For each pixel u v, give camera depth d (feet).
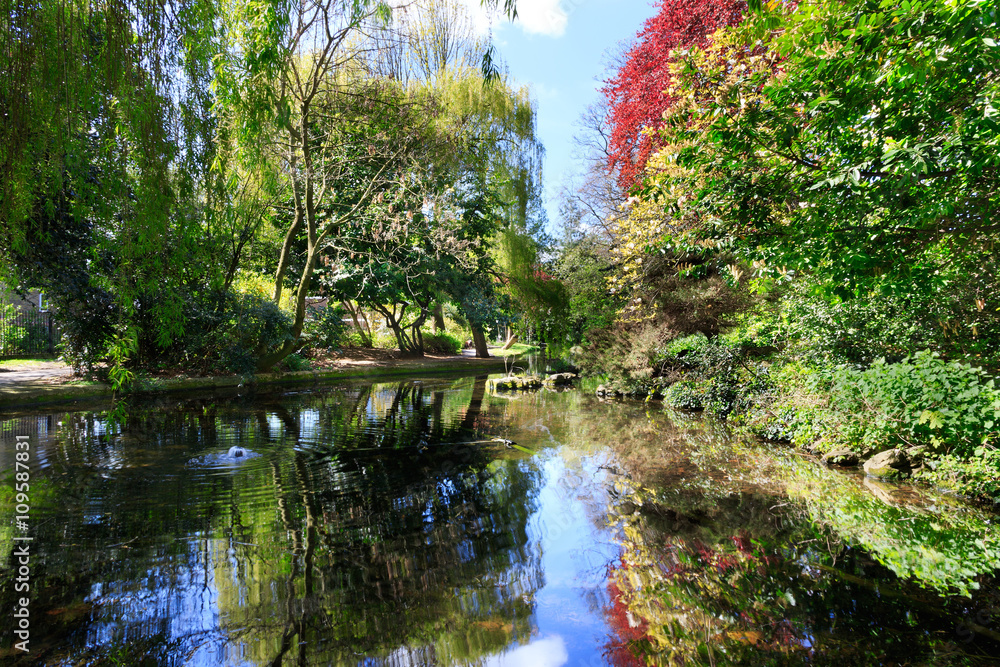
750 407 27.30
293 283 49.70
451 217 40.78
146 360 34.58
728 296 34.37
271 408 30.12
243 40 18.80
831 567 10.80
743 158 13.84
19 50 9.60
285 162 35.14
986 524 13.12
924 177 11.09
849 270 12.39
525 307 55.47
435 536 12.11
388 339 77.66
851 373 19.35
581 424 27.43
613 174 50.39
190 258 14.64
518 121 47.73
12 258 18.28
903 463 17.46
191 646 7.60
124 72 10.74
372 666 7.22
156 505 13.42
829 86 11.57
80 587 9.21
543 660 7.48
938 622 8.69
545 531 12.59
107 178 11.82
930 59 9.52
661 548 11.71
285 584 9.65
